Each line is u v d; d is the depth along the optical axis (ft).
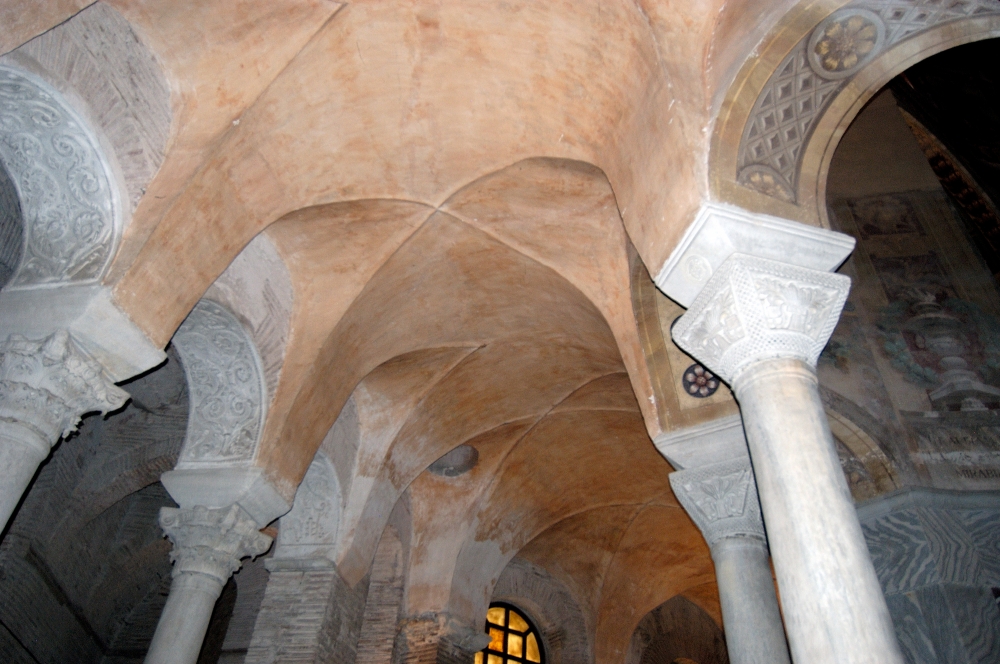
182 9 17.51
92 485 30.04
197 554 21.33
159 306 17.85
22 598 27.66
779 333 14.92
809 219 16.07
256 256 22.94
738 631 18.57
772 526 13.07
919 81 24.54
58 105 16.78
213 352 22.59
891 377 22.11
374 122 20.97
